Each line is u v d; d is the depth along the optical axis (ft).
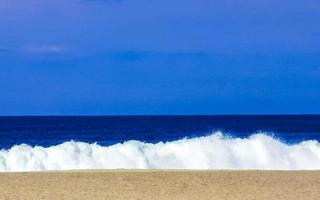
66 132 213.25
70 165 95.81
